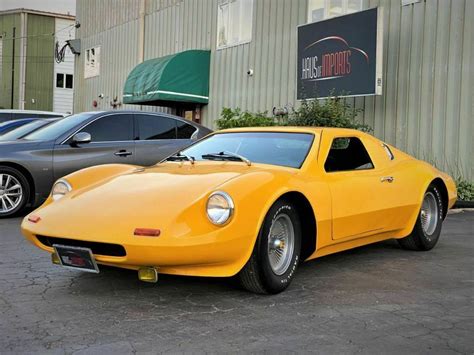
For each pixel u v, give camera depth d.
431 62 10.77
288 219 4.34
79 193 4.49
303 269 5.16
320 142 4.91
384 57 11.69
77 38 27.94
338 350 3.21
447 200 6.26
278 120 14.41
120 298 4.16
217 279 4.68
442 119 10.57
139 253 3.68
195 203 3.83
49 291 4.31
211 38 17.53
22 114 13.59
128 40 22.78
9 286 4.43
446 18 10.50
